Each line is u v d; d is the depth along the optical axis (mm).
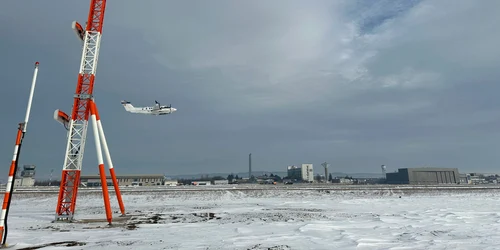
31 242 17031
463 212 32375
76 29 30578
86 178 131375
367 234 18250
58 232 21062
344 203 49250
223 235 18609
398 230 19844
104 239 17703
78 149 30078
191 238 17500
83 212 36531
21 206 47719
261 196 61812
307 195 63219
